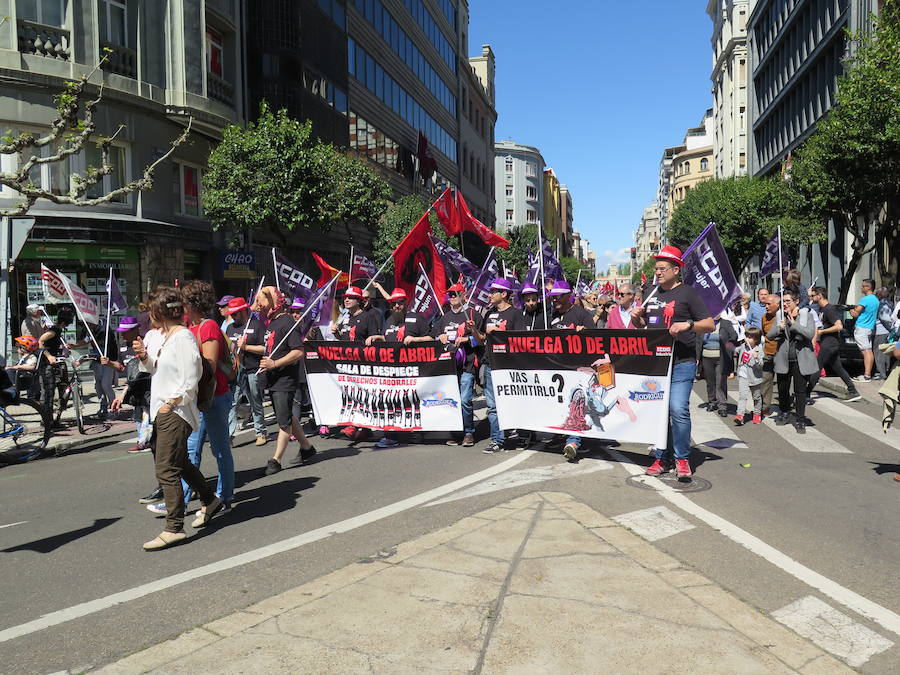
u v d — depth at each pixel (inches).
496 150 4343.0
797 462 271.7
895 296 695.1
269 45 919.7
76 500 243.9
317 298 332.2
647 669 113.4
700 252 275.6
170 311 191.2
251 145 725.9
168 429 188.2
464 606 136.7
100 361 374.0
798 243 1296.8
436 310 408.2
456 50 2070.6
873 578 153.7
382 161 1390.3
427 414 310.8
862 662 117.5
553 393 277.4
